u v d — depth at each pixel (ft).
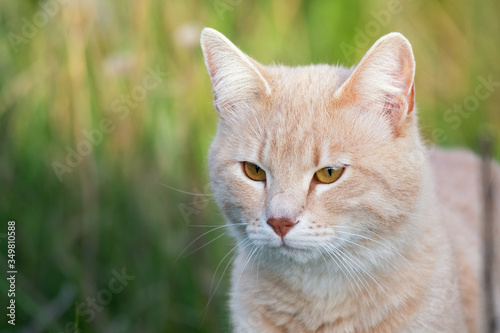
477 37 23.21
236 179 12.96
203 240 17.94
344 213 12.26
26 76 18.83
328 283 12.82
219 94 13.76
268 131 12.62
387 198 12.34
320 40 22.98
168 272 17.99
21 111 18.90
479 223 15.26
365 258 12.59
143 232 18.52
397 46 12.39
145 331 17.70
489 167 9.51
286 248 12.26
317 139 12.26
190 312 17.70
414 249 12.67
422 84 22.98
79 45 18.33
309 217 12.06
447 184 16.47
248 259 13.05
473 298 14.14
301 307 13.10
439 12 23.58
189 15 19.83
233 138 13.25
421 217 12.76
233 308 13.97
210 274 17.65
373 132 12.51
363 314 12.80
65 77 18.48
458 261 13.93
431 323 12.57
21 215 18.45
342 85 12.57
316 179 12.37
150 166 18.53
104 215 18.52
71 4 18.21
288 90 13.09
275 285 13.23
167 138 18.43
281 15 22.76
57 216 18.69
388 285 12.64
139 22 18.62
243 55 13.24
